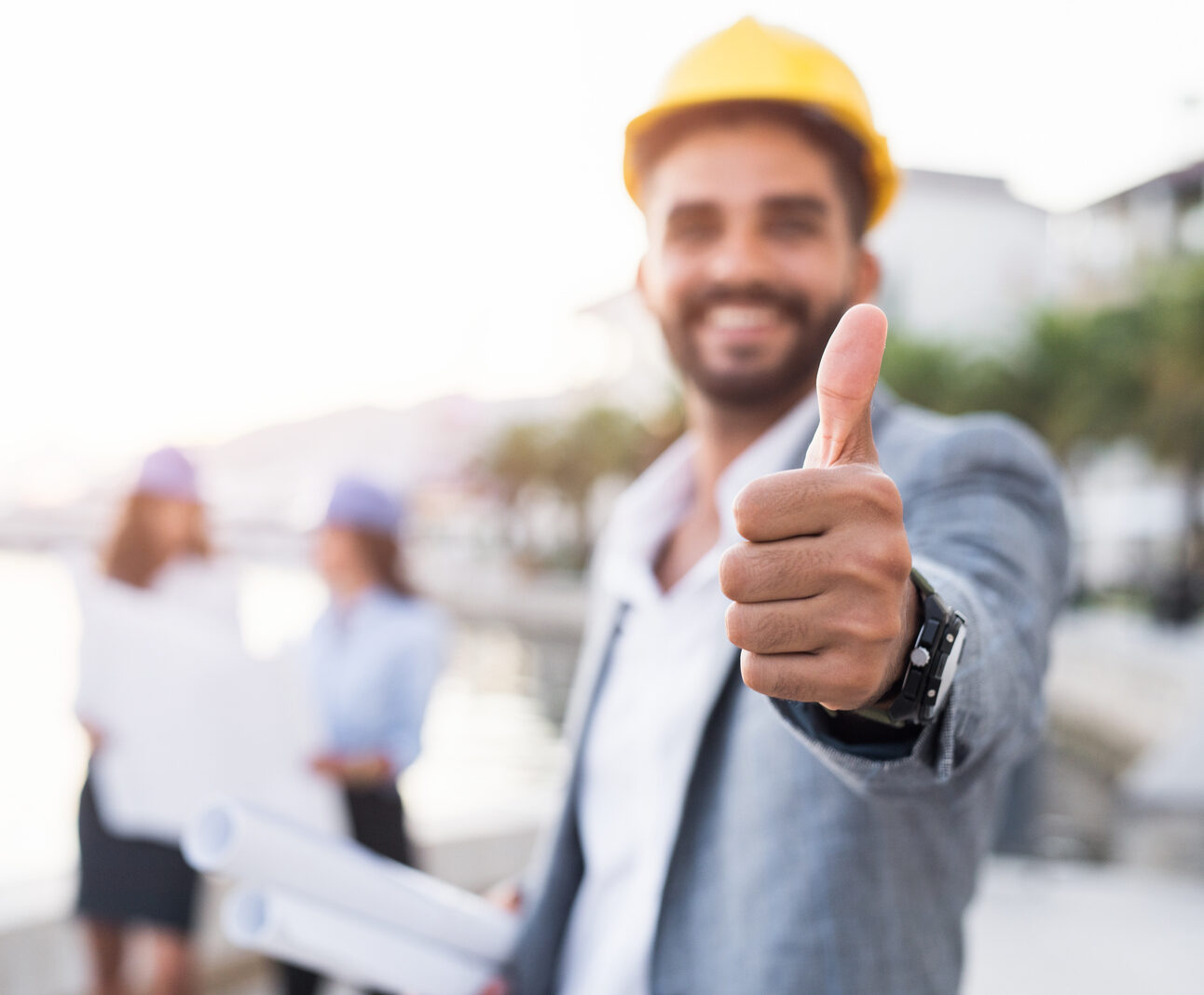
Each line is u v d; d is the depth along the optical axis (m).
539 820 4.04
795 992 1.00
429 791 9.27
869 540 0.63
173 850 2.59
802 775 1.05
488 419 48.88
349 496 3.09
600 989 1.25
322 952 1.27
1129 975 3.49
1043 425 22.05
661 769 1.22
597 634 1.49
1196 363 16.94
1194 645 15.20
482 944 1.41
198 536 2.74
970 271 38.19
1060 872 4.66
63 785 8.73
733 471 1.29
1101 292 29.59
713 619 1.27
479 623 33.03
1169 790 7.82
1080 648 15.37
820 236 1.27
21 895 3.08
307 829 1.29
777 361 1.28
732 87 1.24
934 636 0.73
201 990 3.32
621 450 37.72
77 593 2.58
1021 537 1.02
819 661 0.64
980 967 3.55
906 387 23.11
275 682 2.62
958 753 0.85
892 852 1.03
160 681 2.54
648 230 1.35
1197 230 21.41
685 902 1.10
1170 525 25.92
